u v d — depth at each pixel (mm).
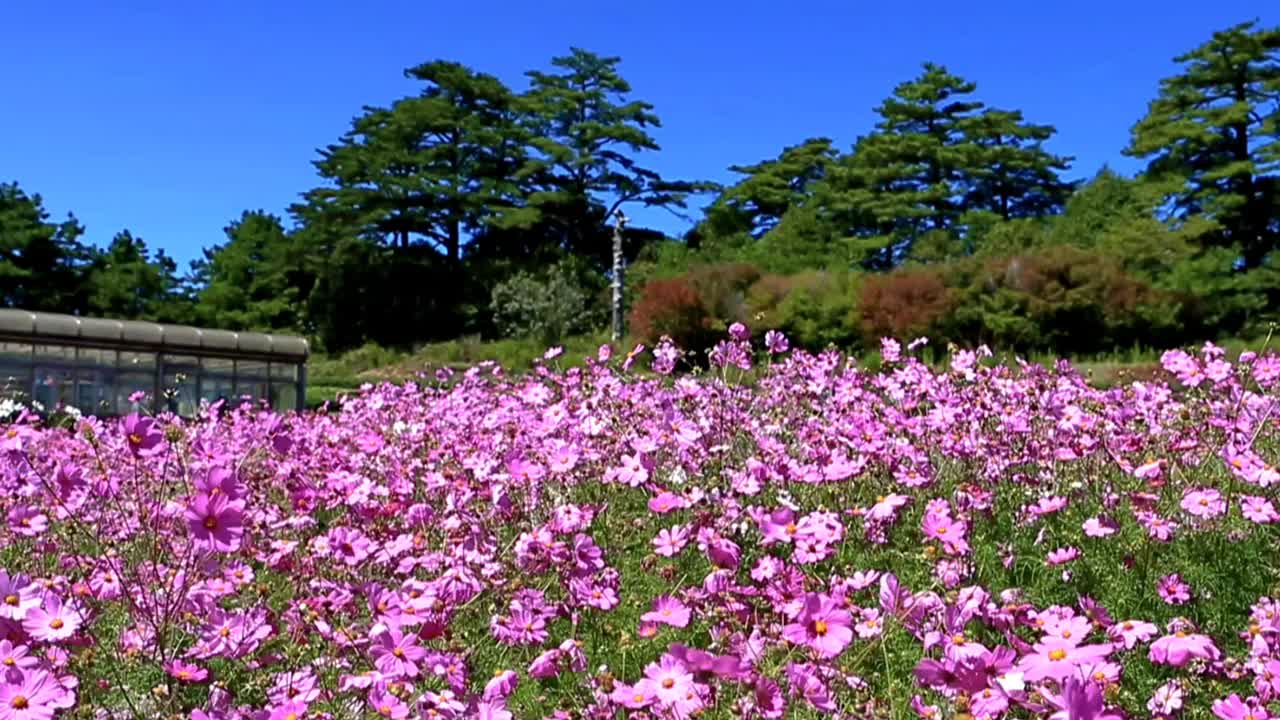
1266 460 4914
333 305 44750
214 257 47906
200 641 2916
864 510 4062
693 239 54594
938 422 5039
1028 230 35969
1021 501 4730
